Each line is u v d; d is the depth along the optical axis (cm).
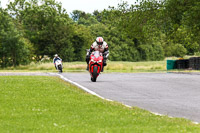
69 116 2891
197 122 2773
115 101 3850
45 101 3775
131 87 5628
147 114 3027
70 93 4584
